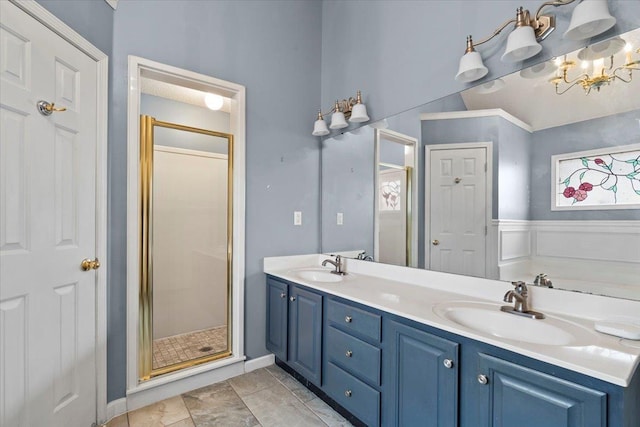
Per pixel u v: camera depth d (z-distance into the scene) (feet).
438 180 6.20
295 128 8.81
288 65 8.70
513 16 5.08
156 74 6.75
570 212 4.53
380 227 7.40
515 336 4.42
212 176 8.29
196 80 7.13
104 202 5.82
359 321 5.47
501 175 5.29
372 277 7.39
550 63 4.70
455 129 5.93
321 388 6.37
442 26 6.16
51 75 4.75
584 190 4.41
